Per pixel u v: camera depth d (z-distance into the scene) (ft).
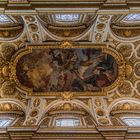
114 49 65.77
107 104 66.28
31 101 65.98
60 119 65.16
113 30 64.95
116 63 66.18
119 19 63.52
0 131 58.23
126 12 55.06
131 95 67.00
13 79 66.18
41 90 66.23
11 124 60.54
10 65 65.87
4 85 66.80
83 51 65.31
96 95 66.33
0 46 65.82
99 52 65.46
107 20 61.11
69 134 58.29
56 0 54.49
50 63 66.08
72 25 64.18
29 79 66.39
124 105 66.80
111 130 58.23
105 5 54.80
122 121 62.75
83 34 63.98
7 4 54.54
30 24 61.87
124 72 66.49
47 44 64.39
